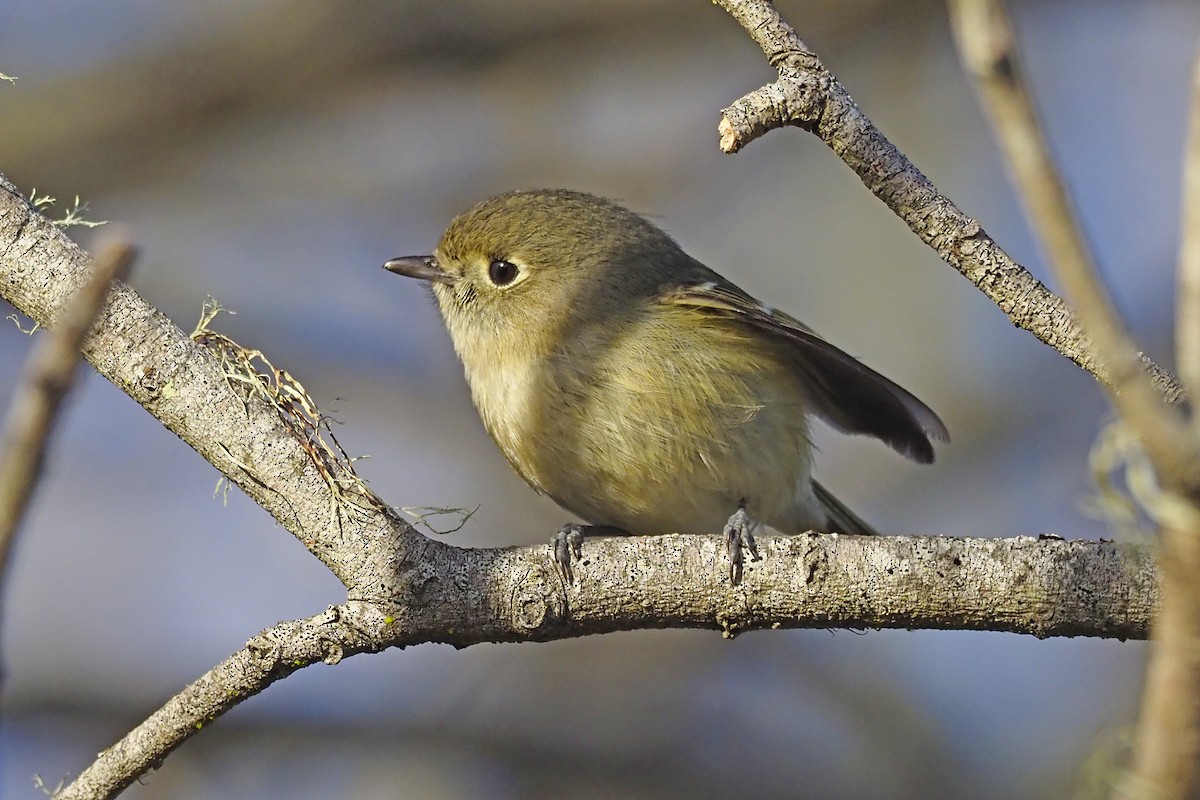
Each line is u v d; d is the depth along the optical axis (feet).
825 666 41.50
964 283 45.62
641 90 48.62
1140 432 11.09
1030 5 46.52
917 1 47.21
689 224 47.34
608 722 40.32
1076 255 10.82
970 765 39.75
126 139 47.09
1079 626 20.13
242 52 47.16
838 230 46.96
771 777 39.70
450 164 47.98
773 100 19.67
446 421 44.09
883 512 43.47
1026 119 10.41
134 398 21.01
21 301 20.70
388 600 20.49
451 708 40.06
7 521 10.68
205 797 37.55
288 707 39.19
